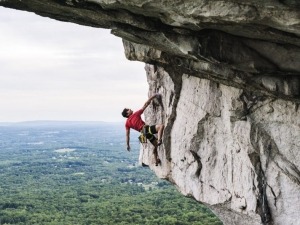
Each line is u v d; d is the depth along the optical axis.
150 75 14.11
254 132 9.97
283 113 9.45
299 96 8.66
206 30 7.94
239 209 10.54
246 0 6.17
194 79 11.52
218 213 11.51
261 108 9.81
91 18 8.65
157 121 13.66
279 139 9.60
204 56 8.21
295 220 9.48
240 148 10.37
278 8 6.17
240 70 8.73
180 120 12.32
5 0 8.53
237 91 10.07
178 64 10.26
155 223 63.75
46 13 8.92
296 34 6.95
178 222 61.62
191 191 12.09
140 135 13.14
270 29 7.05
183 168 12.35
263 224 10.02
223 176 10.92
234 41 8.09
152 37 8.62
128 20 7.97
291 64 8.13
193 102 11.62
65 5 8.13
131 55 11.49
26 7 8.70
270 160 9.80
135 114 13.12
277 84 8.71
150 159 14.48
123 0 7.09
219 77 9.45
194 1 6.59
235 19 6.63
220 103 10.74
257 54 8.18
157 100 13.48
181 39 8.24
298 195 9.43
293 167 9.43
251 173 10.11
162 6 6.95
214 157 11.19
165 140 12.96
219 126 10.93
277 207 9.77
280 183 9.67
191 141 11.77
